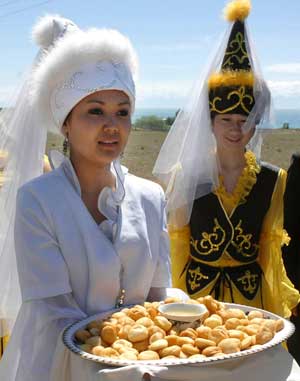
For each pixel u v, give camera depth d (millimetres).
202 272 2988
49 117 2051
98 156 1912
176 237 3051
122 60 1941
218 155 3035
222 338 1636
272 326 1718
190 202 3012
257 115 3002
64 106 1924
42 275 1847
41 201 1887
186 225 3066
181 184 3021
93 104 1895
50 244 1864
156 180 3115
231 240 2957
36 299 1846
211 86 3029
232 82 2959
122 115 1938
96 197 2000
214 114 3025
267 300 2996
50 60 1961
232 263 2965
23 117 2455
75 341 1685
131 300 1965
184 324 1746
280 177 3037
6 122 2490
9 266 2398
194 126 3061
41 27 2322
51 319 1820
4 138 2500
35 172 2488
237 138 2984
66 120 1970
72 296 1892
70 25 2338
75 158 1987
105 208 1979
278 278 2986
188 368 1499
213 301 1866
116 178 2025
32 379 1791
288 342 3439
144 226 2004
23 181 2467
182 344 1634
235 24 3033
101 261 1872
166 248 2105
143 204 2045
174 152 3109
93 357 1542
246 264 2979
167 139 3133
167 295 2084
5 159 2494
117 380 1471
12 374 1918
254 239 2994
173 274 3049
